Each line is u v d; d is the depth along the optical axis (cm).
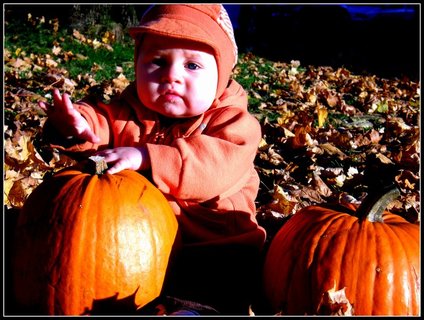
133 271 62
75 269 60
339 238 63
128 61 287
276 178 126
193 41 74
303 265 63
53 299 60
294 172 133
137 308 63
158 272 64
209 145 73
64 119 75
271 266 68
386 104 222
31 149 114
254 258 80
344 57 420
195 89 76
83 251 60
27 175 108
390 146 163
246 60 367
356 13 586
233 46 82
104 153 70
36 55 264
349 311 59
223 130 77
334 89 278
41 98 181
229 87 86
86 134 75
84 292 60
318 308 60
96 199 62
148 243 63
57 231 61
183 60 75
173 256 67
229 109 80
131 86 87
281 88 257
